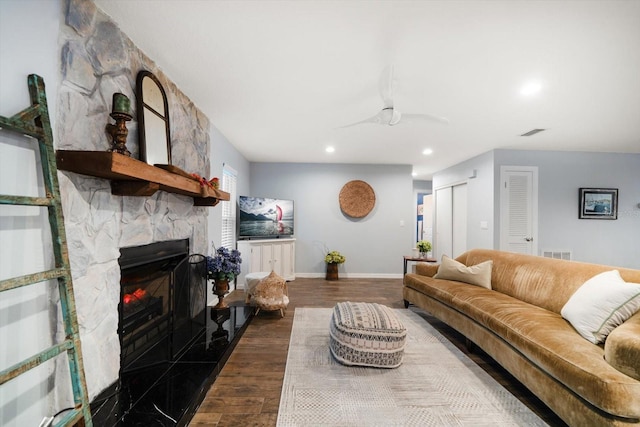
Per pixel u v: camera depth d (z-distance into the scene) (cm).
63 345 114
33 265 118
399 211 578
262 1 152
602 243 468
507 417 161
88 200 144
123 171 134
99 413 141
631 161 473
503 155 458
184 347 223
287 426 151
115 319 163
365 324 217
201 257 271
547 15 159
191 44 190
